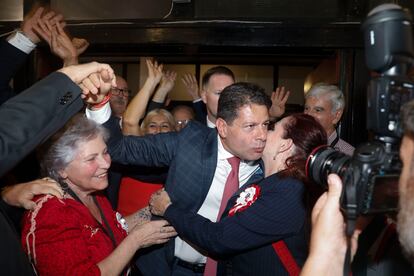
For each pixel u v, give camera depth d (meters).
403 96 0.69
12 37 1.62
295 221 1.32
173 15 2.44
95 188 1.41
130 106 2.28
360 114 2.51
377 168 0.70
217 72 2.30
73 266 1.19
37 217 1.22
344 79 2.49
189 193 1.61
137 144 1.67
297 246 1.33
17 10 2.57
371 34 0.69
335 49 2.51
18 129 0.88
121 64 4.64
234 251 1.37
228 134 1.51
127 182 2.13
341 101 2.43
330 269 0.77
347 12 2.36
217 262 1.61
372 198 0.71
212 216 1.64
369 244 1.18
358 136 2.53
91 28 2.46
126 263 1.34
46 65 2.64
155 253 1.76
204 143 1.66
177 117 3.01
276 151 1.45
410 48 0.68
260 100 1.47
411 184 0.64
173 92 4.63
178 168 1.64
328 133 2.46
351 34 2.35
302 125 1.36
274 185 1.35
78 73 1.00
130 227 1.71
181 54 2.84
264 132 1.47
